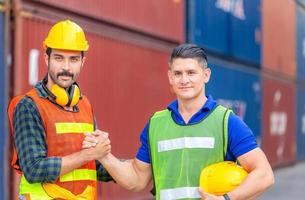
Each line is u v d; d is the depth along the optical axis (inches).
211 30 540.7
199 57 110.6
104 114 356.2
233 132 109.7
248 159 108.7
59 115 116.8
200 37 513.3
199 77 110.6
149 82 419.5
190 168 110.1
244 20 645.3
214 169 107.1
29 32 290.4
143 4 411.8
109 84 363.6
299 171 782.5
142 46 411.2
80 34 117.2
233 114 111.7
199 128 110.5
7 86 276.4
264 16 731.4
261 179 106.3
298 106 932.0
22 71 283.7
